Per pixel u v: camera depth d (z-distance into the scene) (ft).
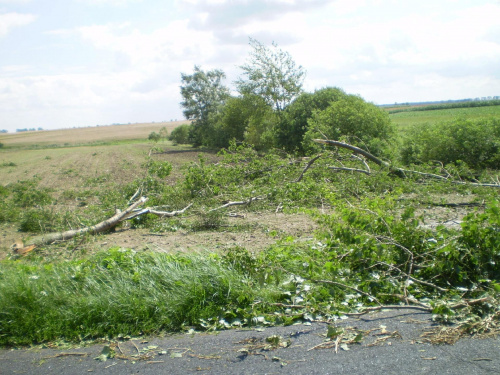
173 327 12.90
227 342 11.32
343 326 11.70
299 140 72.33
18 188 50.90
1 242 29.40
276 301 14.02
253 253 18.97
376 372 9.02
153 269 15.23
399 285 14.24
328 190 33.37
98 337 12.66
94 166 100.94
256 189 37.73
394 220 17.12
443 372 8.84
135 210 33.94
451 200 32.53
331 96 74.28
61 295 14.28
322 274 14.94
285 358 10.07
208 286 13.99
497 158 44.65
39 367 10.74
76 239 26.89
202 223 28.71
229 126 126.21
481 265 14.23
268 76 98.07
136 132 369.09
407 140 51.19
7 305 13.60
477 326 10.87
